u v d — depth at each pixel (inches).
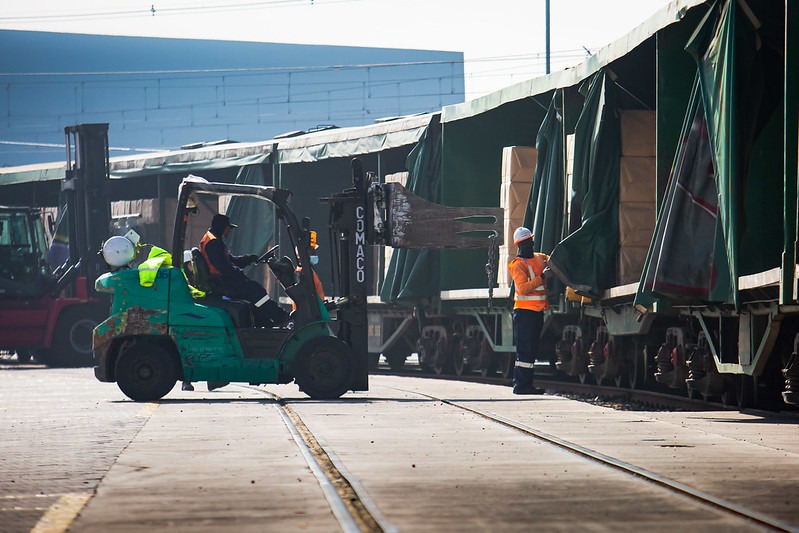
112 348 1403.8
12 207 2605.8
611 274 1471.5
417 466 749.9
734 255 1058.1
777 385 1226.6
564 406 1259.8
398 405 1274.6
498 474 714.2
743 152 1122.0
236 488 660.1
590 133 1487.5
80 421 1099.9
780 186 1160.2
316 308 1395.2
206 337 1376.7
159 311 1378.0
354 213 1464.1
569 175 1562.5
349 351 1386.6
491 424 1043.9
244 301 1402.6
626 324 1430.9
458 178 1942.7
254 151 2362.2
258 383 1387.8
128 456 815.7
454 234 1494.8
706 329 1227.9
